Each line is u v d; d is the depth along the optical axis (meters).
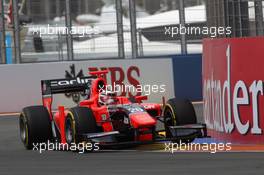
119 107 34.19
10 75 60.22
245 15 39.41
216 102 35.53
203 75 37.78
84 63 61.50
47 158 31.73
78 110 33.19
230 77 33.66
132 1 65.50
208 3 41.56
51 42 74.62
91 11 93.69
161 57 64.88
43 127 36.00
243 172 24.20
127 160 29.20
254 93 32.41
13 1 63.06
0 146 39.12
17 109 60.28
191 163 27.19
